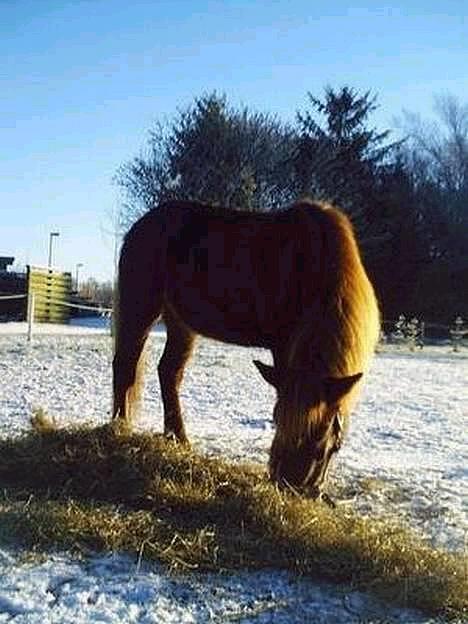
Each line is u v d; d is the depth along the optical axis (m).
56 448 6.09
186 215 7.04
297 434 5.13
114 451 6.00
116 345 7.17
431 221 40.72
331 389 5.12
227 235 6.65
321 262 5.80
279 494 5.14
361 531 4.91
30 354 14.60
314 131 39.56
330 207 6.25
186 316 6.93
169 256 6.97
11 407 8.92
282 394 5.21
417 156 44.69
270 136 37.41
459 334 29.11
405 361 20.41
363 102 39.53
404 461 7.67
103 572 4.32
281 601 4.14
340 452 7.89
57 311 26.55
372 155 39.75
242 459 6.96
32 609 3.84
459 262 39.28
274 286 6.21
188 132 36.19
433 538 5.18
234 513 5.13
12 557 4.41
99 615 3.83
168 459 5.96
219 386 12.57
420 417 10.87
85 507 5.08
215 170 35.19
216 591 4.20
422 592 4.23
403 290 38.16
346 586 4.34
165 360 7.25
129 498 5.37
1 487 5.48
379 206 38.28
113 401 7.14
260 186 35.75
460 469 7.39
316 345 5.36
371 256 36.94
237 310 6.48
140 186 35.41
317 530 4.85
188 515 5.17
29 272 24.77
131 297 7.11
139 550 4.58
